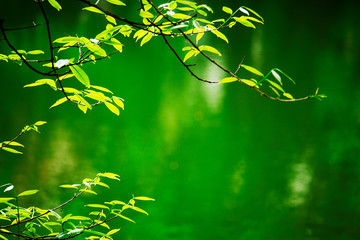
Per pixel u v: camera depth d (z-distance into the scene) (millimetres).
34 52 2119
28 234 2238
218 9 36594
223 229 11680
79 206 12383
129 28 1917
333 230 11539
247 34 35469
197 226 11719
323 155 16375
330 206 12844
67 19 34125
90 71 26469
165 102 21953
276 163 15812
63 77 1965
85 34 29625
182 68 27297
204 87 24203
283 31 36500
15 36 28875
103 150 16391
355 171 15047
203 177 14648
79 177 14117
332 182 14312
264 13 41625
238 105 21828
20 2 38781
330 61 29188
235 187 14102
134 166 15266
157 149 16734
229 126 19188
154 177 14578
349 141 17578
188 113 20547
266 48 31703
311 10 43688
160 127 18906
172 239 11109
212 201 13195
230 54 29969
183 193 13625
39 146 16297
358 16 41625
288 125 19469
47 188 13250
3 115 19062
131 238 11062
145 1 1759
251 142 17531
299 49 31750
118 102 2117
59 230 10555
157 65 27812
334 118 20234
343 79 25781
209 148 17000
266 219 12180
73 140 17125
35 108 20172
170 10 1861
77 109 20422
